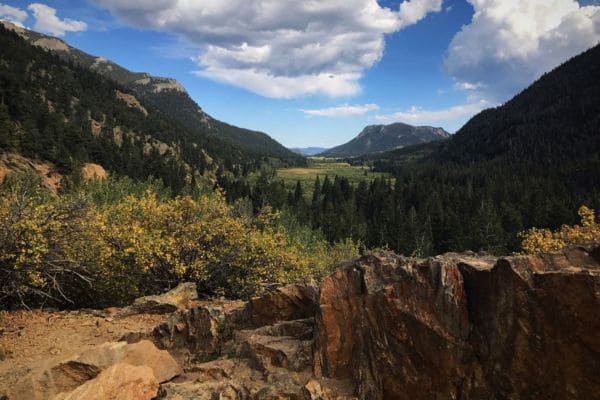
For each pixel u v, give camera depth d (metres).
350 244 52.72
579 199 91.50
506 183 121.06
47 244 17.44
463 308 6.98
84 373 8.89
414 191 125.00
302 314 11.12
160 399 8.13
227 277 22.02
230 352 10.18
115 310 16.59
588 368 5.60
